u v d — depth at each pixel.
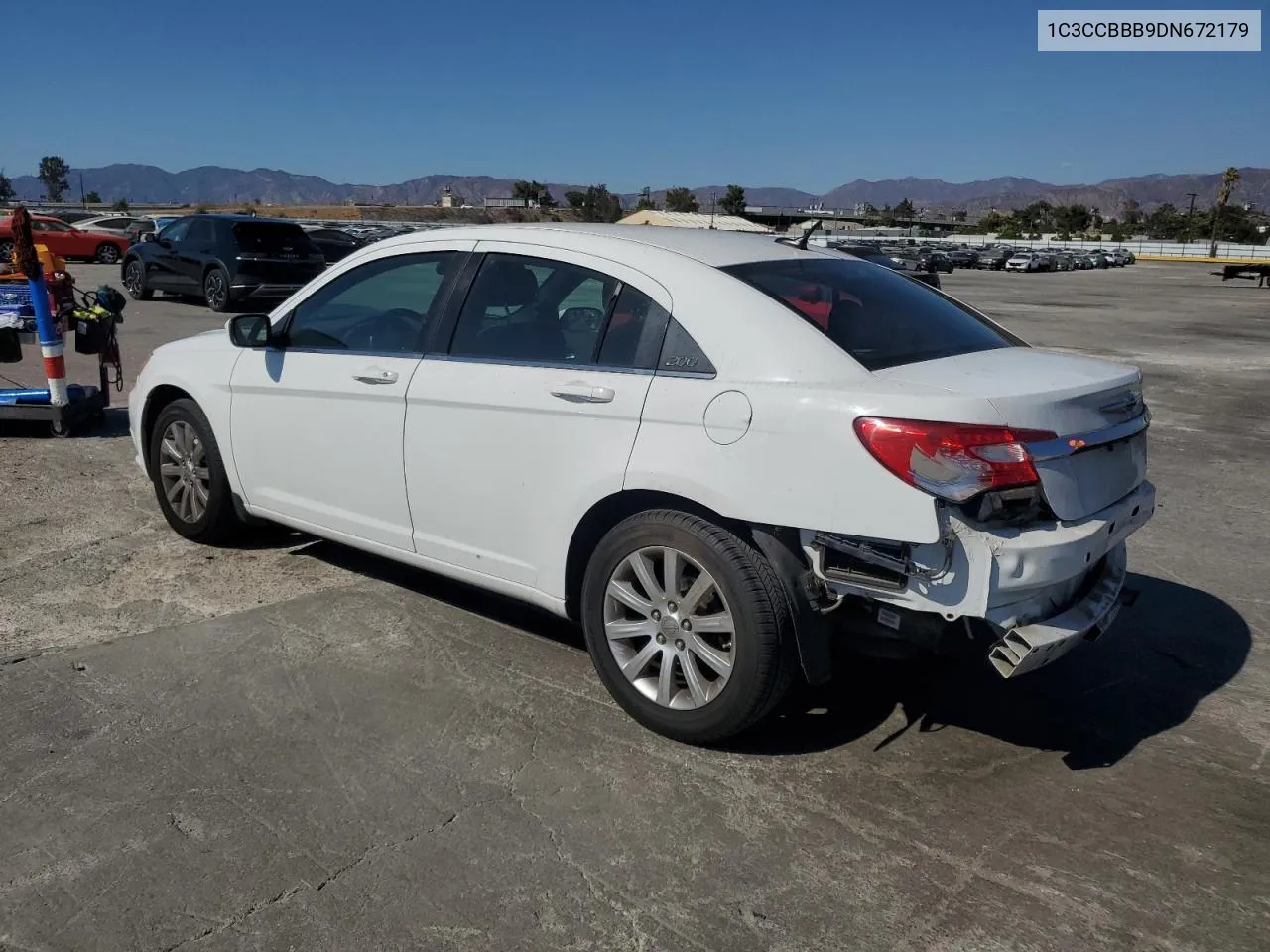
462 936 2.48
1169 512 6.57
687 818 2.99
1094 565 3.39
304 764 3.23
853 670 4.02
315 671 3.88
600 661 3.57
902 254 41.22
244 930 2.48
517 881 2.69
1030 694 3.89
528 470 3.66
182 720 3.48
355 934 2.48
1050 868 2.81
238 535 5.22
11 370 10.17
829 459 2.97
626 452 3.36
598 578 3.51
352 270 4.43
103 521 5.58
